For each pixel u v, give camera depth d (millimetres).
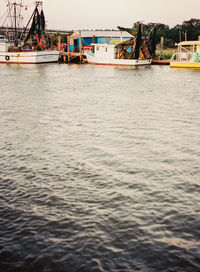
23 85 34281
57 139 14867
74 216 8141
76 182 10219
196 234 7320
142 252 6719
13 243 7016
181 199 9016
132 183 10117
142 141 14516
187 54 60531
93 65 65312
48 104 23484
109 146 13820
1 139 14805
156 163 11828
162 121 18359
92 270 6215
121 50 62344
